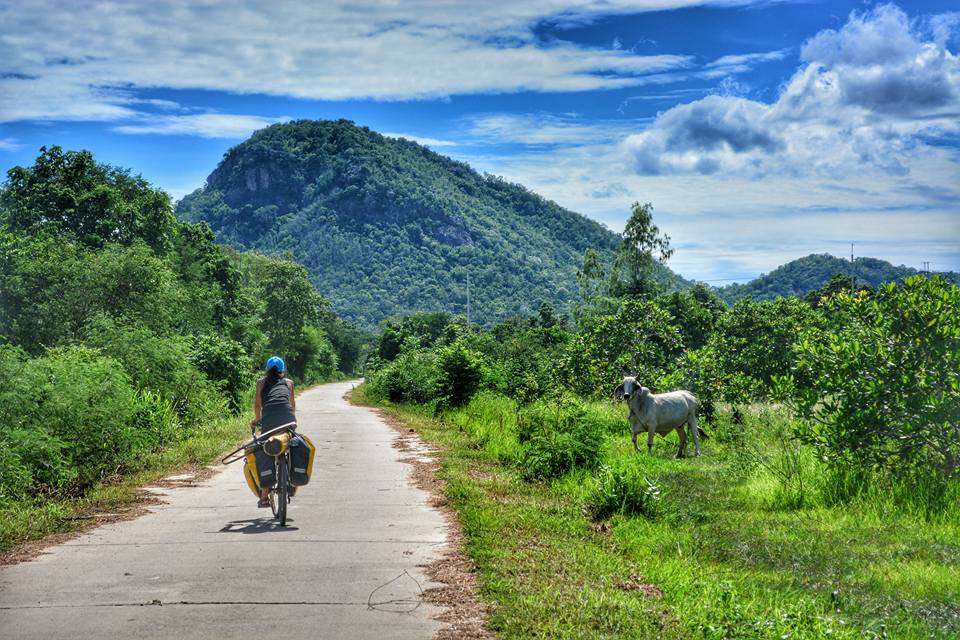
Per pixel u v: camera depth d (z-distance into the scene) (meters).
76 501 11.04
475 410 25.56
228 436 20.47
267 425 9.40
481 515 9.27
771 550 8.56
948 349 11.80
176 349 23.12
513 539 8.28
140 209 55.19
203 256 67.62
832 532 9.57
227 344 29.53
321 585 6.60
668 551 8.31
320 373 122.69
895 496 11.20
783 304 39.81
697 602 6.13
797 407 12.91
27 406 12.08
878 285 12.52
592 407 23.48
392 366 42.09
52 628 5.56
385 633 5.45
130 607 6.03
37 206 49.94
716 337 37.56
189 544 8.19
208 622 5.67
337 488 11.98
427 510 10.09
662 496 10.41
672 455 17.56
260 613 5.87
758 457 14.13
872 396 11.93
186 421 21.91
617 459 13.63
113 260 39.31
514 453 15.52
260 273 115.19
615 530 9.12
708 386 22.16
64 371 13.70
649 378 27.69
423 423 24.75
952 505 10.55
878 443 12.00
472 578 6.81
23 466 11.13
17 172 50.69
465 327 107.38
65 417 12.80
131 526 9.24
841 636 5.50
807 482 11.92
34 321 37.66
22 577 6.95
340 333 149.50
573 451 12.60
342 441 19.41
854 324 13.54
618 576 7.11
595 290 72.12
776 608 5.99
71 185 51.81
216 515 9.91
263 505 9.38
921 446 11.84
